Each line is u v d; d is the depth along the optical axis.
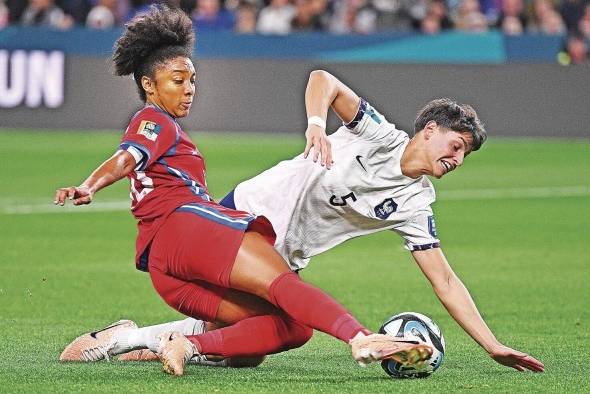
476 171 60.56
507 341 23.17
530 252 36.94
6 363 19.84
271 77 74.12
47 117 74.00
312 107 19.00
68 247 36.59
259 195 20.06
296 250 20.19
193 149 19.28
